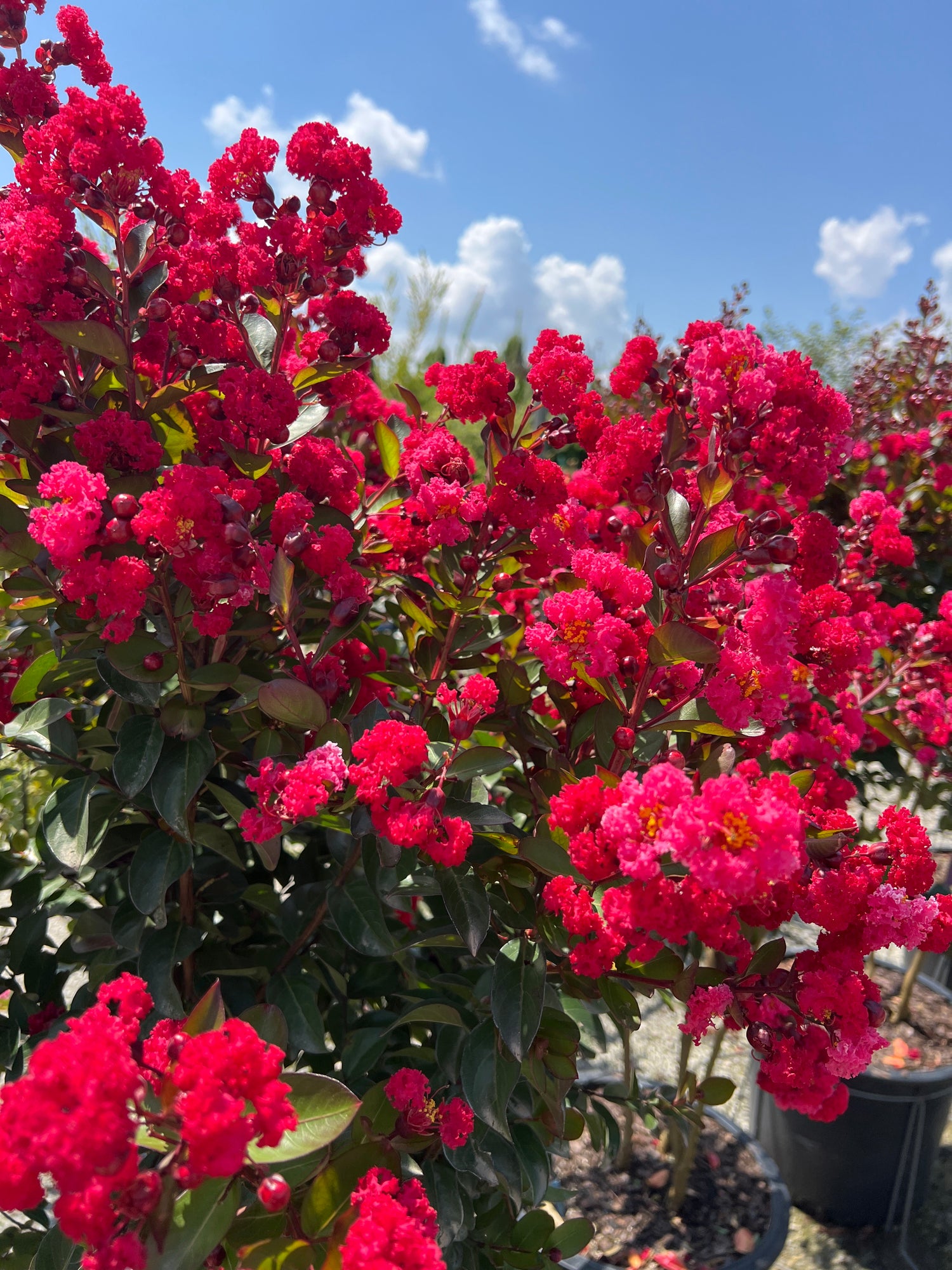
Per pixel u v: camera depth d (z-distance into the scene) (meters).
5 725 1.66
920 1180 3.00
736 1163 2.97
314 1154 1.12
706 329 1.55
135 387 1.66
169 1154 0.88
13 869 1.84
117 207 1.61
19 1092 0.76
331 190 1.69
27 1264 1.55
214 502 1.33
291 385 1.73
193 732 1.49
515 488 1.64
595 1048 3.14
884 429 4.34
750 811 1.02
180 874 1.48
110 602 1.31
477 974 1.77
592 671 1.41
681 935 1.13
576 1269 2.49
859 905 1.23
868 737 2.55
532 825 1.73
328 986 1.84
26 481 1.65
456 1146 1.28
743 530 1.36
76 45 1.77
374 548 2.00
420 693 1.78
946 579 3.80
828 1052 1.24
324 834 1.92
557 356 1.70
